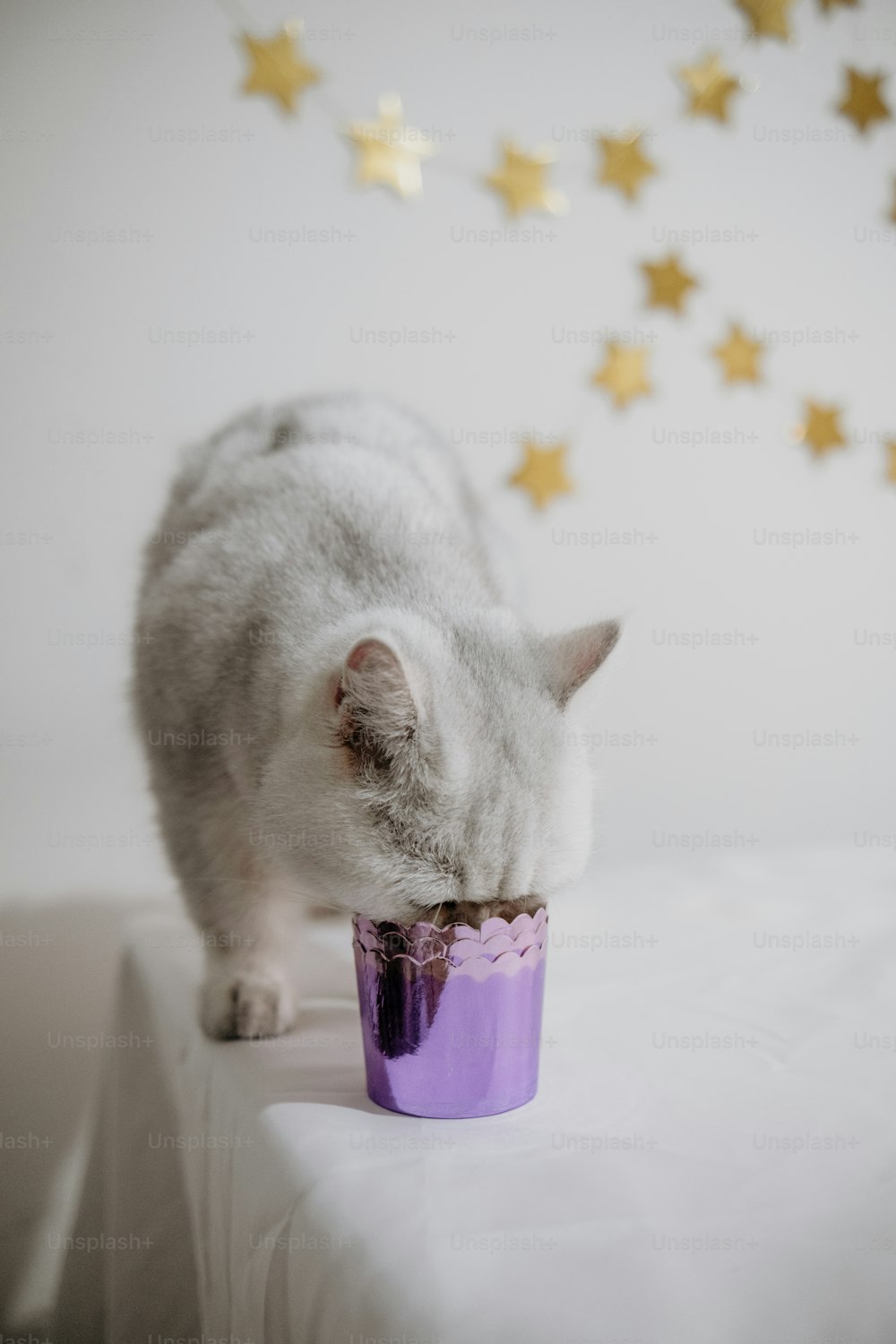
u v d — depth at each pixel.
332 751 0.52
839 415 0.94
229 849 0.62
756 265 0.91
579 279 0.86
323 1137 0.49
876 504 0.96
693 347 0.89
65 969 0.76
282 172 0.79
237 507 0.67
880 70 0.94
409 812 0.51
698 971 0.67
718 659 0.91
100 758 0.77
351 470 0.67
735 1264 0.43
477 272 0.83
